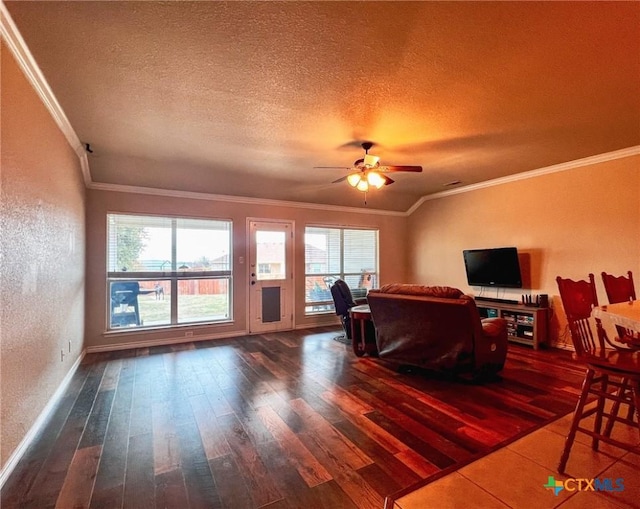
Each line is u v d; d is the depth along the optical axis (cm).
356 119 301
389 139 351
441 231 639
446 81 239
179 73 227
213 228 536
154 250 493
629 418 215
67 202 326
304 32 186
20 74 205
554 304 463
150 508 167
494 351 327
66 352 328
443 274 635
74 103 268
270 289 576
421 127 320
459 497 173
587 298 211
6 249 189
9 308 194
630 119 305
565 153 404
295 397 302
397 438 232
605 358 183
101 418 262
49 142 265
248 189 530
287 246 593
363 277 680
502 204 530
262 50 203
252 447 222
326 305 637
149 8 168
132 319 480
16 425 204
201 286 526
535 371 366
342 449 219
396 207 691
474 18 175
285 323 589
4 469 187
